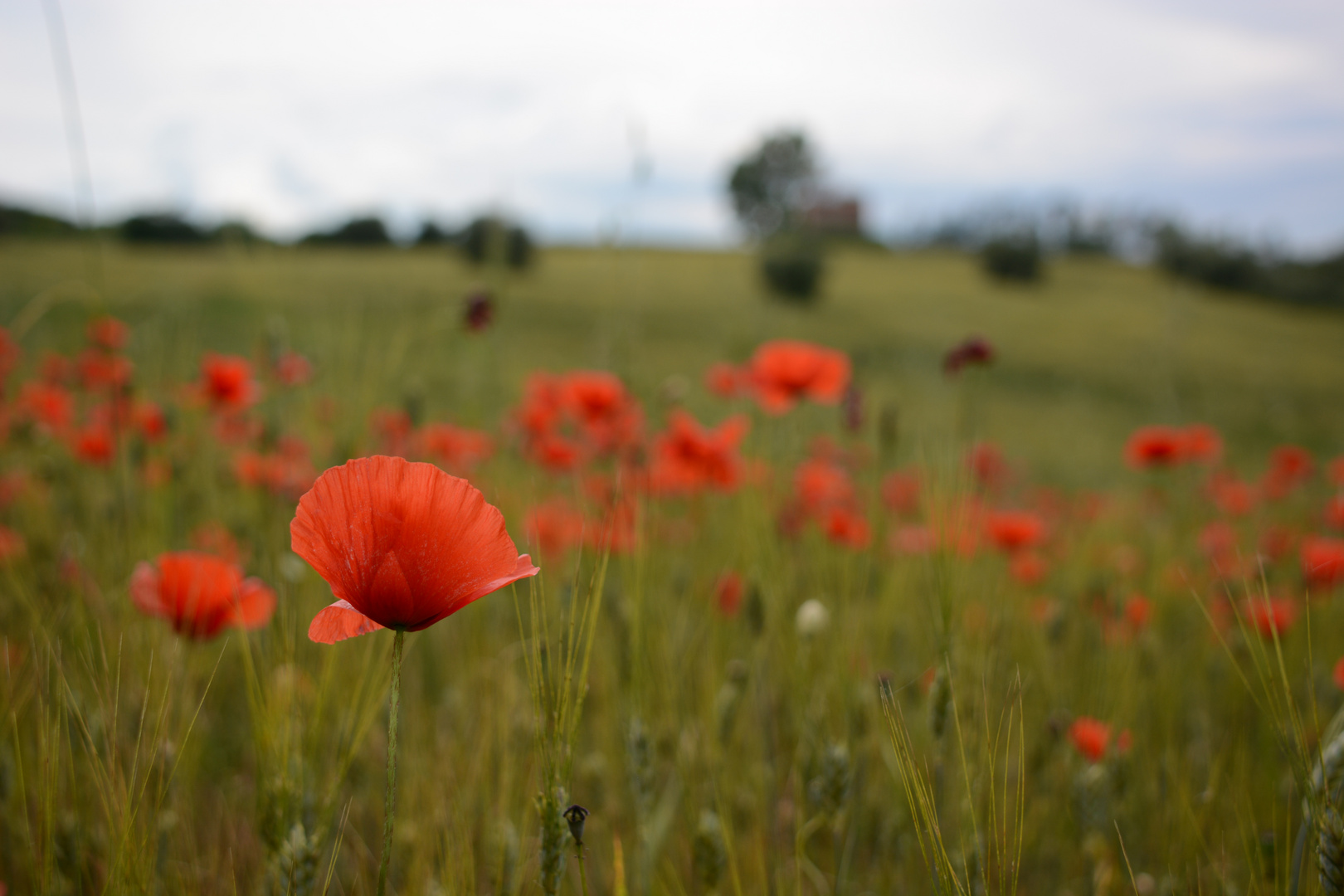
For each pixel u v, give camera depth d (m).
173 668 1.33
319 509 0.77
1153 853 1.45
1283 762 1.49
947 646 1.36
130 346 1.85
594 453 1.84
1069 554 2.11
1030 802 1.49
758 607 1.45
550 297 13.53
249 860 1.38
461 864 1.19
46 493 1.75
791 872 1.41
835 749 1.33
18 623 1.47
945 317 17.39
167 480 1.66
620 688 1.48
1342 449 8.88
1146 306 20.56
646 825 1.33
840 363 1.73
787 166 33.97
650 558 1.51
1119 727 1.48
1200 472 2.39
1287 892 1.17
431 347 1.83
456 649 1.59
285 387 1.71
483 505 0.80
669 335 11.52
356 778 1.42
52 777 1.09
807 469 1.86
